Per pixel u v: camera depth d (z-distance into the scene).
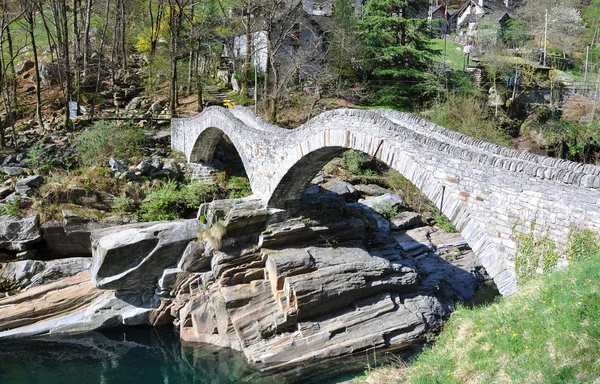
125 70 41.25
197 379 16.92
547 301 9.11
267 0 33.62
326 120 17.28
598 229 9.75
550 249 10.62
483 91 38.53
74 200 23.58
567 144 35.06
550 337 8.15
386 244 23.95
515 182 11.33
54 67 37.72
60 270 20.92
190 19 39.00
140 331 20.00
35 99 35.38
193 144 28.11
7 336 18.64
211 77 44.31
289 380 16.05
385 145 14.82
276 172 20.69
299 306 18.00
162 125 33.25
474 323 10.59
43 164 26.20
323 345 17.48
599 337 7.42
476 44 51.69
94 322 19.70
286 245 21.00
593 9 58.19
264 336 17.89
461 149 12.64
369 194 31.00
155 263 20.05
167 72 39.41
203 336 19.06
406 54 39.69
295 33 41.22
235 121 23.64
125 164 27.33
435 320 19.17
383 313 18.80
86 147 27.70
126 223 23.48
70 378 16.95
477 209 12.20
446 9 66.12
